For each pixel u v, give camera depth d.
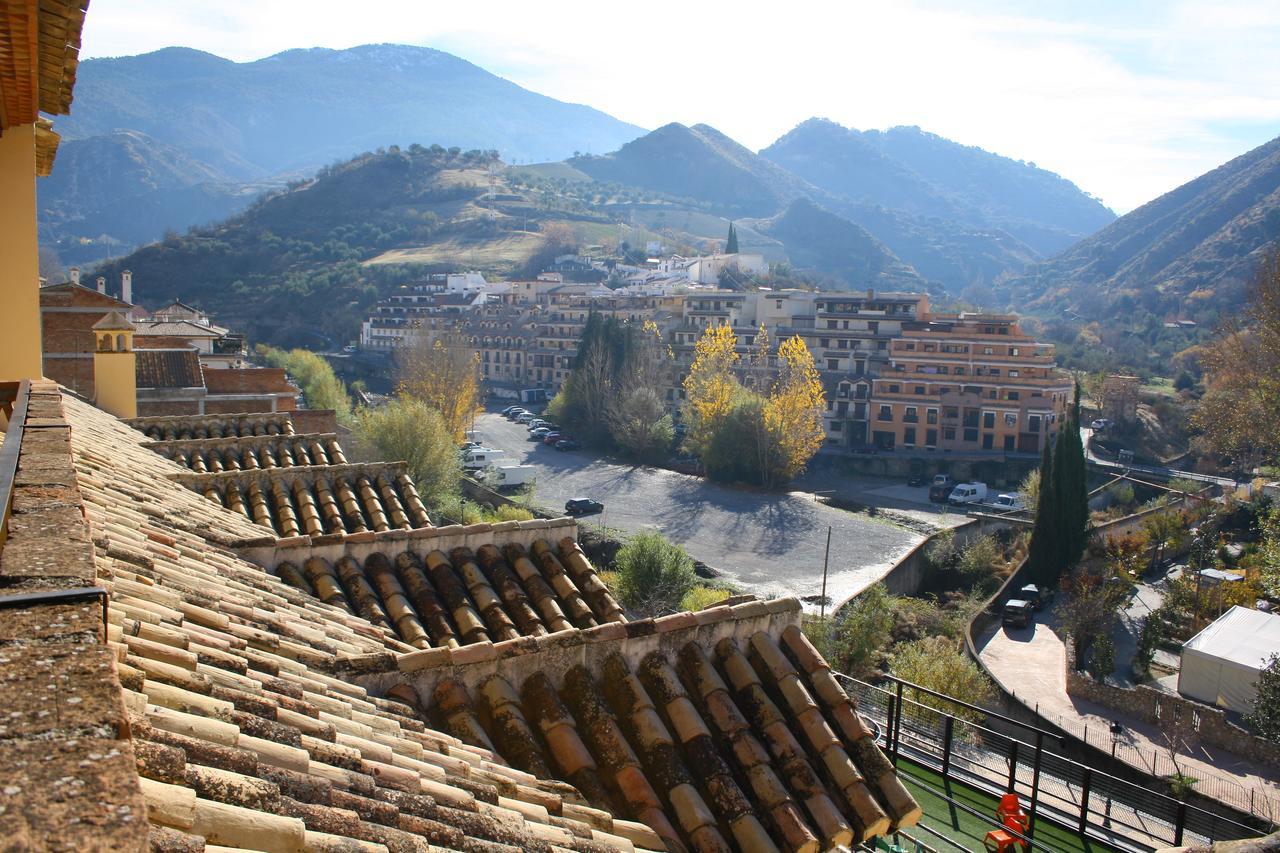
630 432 95.06
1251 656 43.94
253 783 4.62
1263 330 70.38
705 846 7.56
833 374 106.62
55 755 2.45
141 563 8.58
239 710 5.96
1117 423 107.88
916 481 91.56
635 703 8.49
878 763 8.88
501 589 11.41
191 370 40.38
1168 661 51.69
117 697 2.78
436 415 65.38
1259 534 71.00
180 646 6.67
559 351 133.00
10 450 6.34
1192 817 29.62
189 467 18.55
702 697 8.88
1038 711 43.31
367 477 16.77
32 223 13.77
